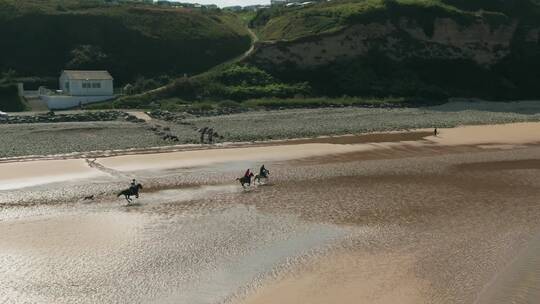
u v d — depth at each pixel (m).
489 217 32.88
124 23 101.06
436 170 45.75
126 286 23.66
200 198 37.25
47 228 31.06
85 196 37.56
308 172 44.84
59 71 92.06
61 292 23.14
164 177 42.94
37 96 81.94
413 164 47.94
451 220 32.31
